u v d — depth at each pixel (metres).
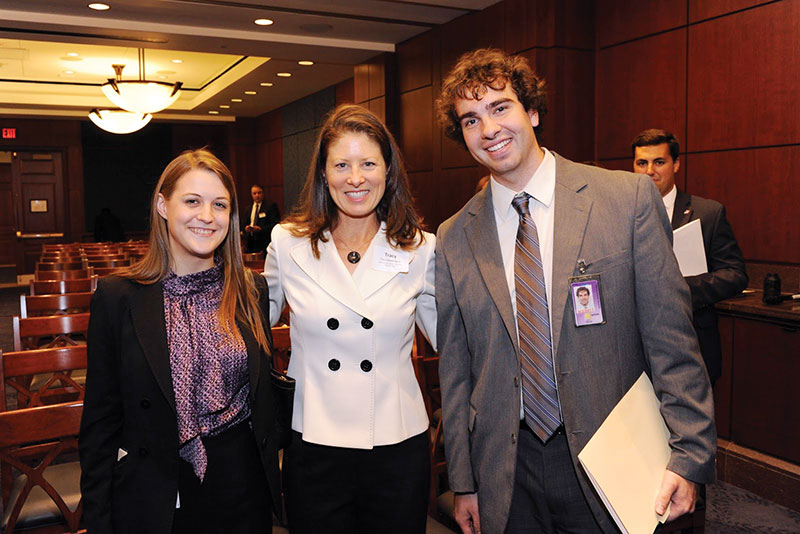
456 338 1.63
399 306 1.66
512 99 1.44
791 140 3.61
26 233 14.17
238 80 10.34
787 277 3.65
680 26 4.30
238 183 14.91
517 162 1.45
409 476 1.63
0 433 1.76
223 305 1.55
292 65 9.17
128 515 1.45
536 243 1.47
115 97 9.02
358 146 1.61
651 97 4.56
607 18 4.95
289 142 12.93
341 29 6.80
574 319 1.40
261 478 1.58
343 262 1.71
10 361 2.30
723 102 4.01
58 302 3.79
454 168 6.53
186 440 1.45
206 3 5.90
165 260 1.55
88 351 1.49
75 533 1.93
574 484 1.46
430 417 2.29
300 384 1.66
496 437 1.51
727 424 3.46
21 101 12.52
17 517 1.86
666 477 1.29
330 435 1.60
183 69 10.95
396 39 7.24
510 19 5.49
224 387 1.52
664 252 1.39
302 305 1.67
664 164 2.83
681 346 1.35
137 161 15.11
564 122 5.02
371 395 1.62
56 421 1.82
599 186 1.47
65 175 14.41
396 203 1.72
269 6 6.02
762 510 3.11
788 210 3.64
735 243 2.80
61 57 9.88
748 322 3.31
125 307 1.48
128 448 1.47
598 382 1.39
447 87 1.53
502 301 1.47
